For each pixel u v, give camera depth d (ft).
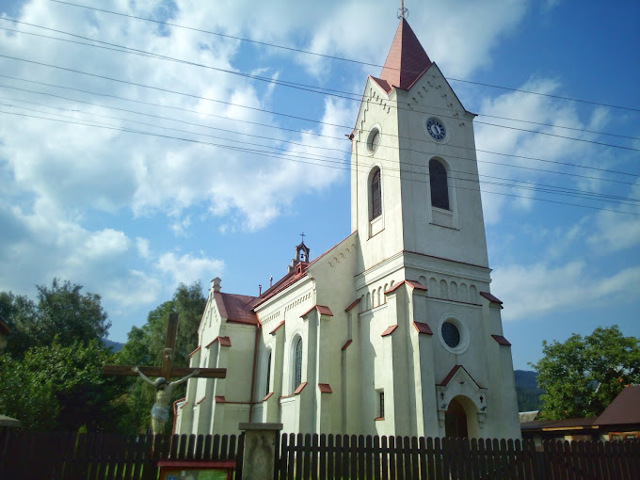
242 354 127.34
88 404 122.31
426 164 97.14
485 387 85.56
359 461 47.14
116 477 43.29
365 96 111.34
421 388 76.18
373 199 104.22
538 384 171.42
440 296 88.02
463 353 85.66
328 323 93.50
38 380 95.09
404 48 110.32
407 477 47.37
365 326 94.68
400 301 83.71
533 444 51.29
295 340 107.24
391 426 76.48
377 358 89.15
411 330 80.94
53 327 175.11
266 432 44.60
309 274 97.30
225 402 120.78
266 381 119.44
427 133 99.91
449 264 91.15
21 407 84.64
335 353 93.97
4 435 42.91
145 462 43.88
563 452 51.39
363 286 98.17
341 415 89.56
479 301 91.97
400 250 88.12
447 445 49.11
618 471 52.01
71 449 43.45
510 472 49.60
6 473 41.98
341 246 102.42
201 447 44.34
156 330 191.93
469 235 96.84
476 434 80.02
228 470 42.52
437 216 94.68
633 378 153.07
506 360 85.10
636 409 109.09
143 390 177.99
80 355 127.13
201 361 139.13
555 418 161.27
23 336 167.94
